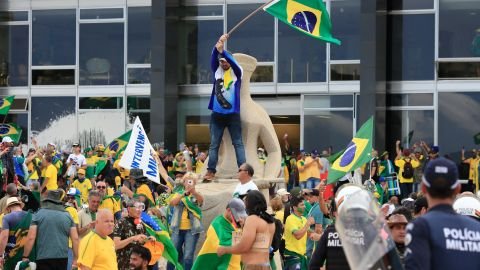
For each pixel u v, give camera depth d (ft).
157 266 58.75
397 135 120.16
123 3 126.93
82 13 127.95
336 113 121.29
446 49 119.75
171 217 60.95
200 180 66.59
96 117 126.93
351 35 121.19
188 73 125.59
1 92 128.36
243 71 67.46
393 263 25.38
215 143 65.67
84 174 84.17
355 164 53.72
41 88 127.95
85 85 127.34
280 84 122.93
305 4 63.00
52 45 128.47
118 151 89.71
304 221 58.90
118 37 127.03
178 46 125.49
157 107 121.90
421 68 120.06
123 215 50.06
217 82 64.85
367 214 25.38
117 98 126.62
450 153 119.24
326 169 100.17
